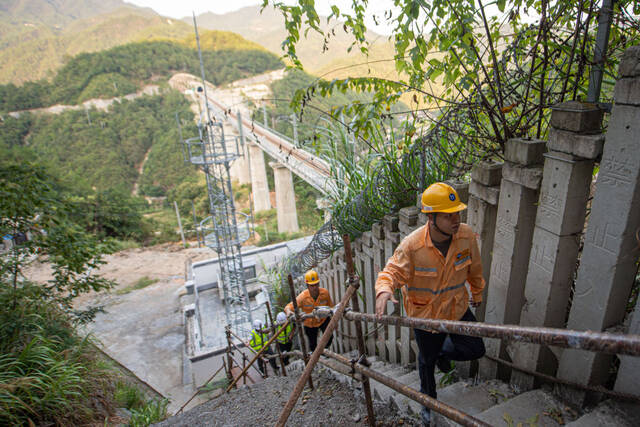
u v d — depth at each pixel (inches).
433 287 81.9
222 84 5925.2
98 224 1574.8
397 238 134.1
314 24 112.5
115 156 4074.8
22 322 217.3
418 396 68.0
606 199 65.6
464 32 89.3
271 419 122.3
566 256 76.9
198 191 2935.5
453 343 86.7
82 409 189.0
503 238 89.0
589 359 74.4
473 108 101.9
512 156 82.8
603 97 90.1
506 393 95.2
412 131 127.2
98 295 828.6
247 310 609.9
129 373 371.6
